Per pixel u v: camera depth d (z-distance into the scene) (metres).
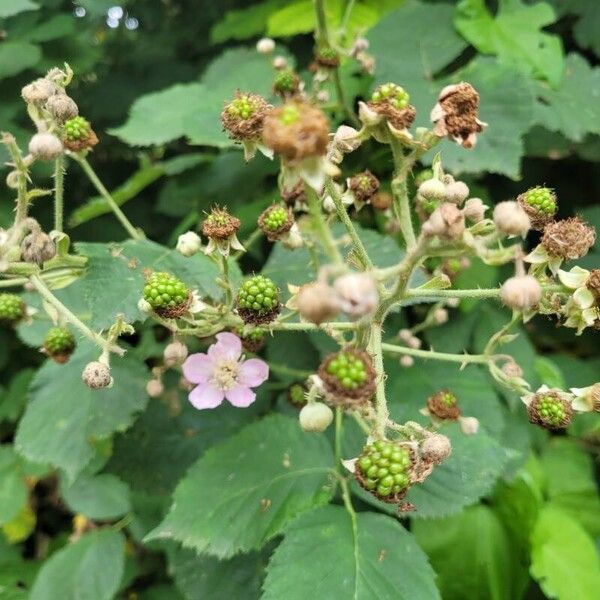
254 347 0.21
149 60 0.42
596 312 0.16
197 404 0.19
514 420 0.26
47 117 0.19
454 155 0.25
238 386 0.20
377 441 0.15
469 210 0.16
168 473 0.25
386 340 0.25
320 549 0.18
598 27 0.32
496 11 0.33
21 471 0.28
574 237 0.16
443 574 0.23
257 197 0.30
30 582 0.29
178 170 0.30
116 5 0.41
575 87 0.29
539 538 0.24
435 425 0.20
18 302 0.23
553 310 0.17
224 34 0.37
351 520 0.19
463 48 0.29
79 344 0.25
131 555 0.30
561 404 0.17
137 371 0.24
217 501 0.20
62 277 0.21
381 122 0.16
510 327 0.18
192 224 0.31
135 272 0.21
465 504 0.20
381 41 0.30
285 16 0.33
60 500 0.35
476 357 0.19
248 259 0.31
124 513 0.26
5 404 0.32
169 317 0.18
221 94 0.31
